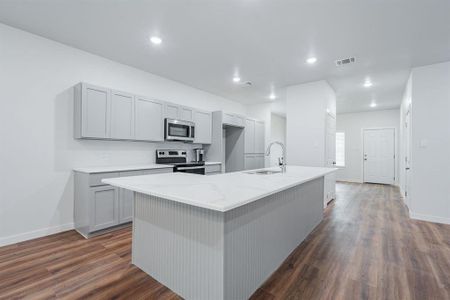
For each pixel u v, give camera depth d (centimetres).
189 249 159
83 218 280
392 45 288
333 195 497
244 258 160
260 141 623
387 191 598
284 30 256
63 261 216
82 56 313
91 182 272
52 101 286
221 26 249
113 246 250
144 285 179
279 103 652
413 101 358
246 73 398
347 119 791
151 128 368
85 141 317
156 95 412
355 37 269
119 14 229
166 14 228
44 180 280
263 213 185
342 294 170
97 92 303
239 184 177
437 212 341
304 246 256
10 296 165
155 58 338
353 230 308
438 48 294
